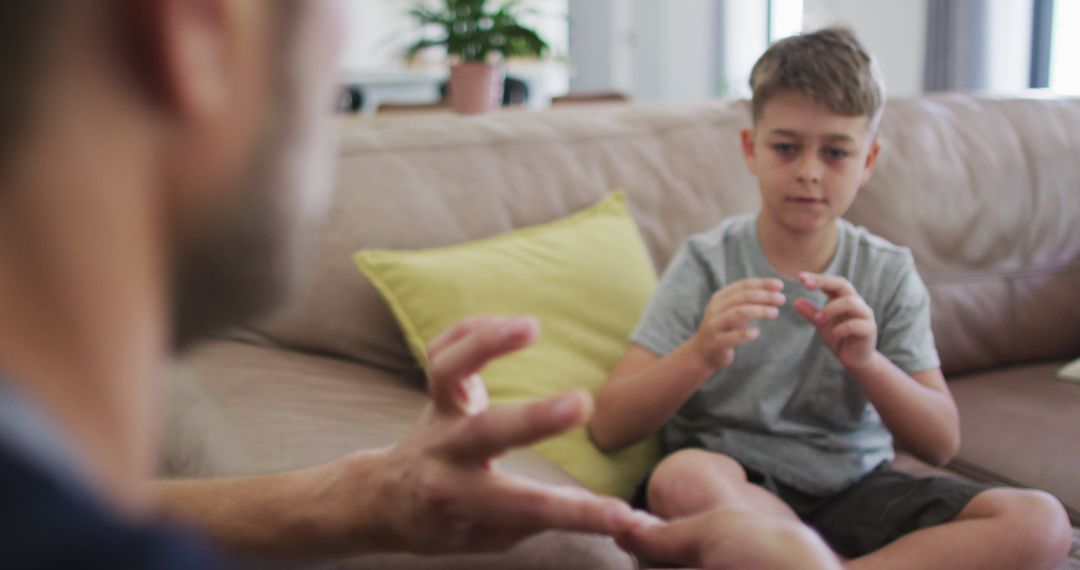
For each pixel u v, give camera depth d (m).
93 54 0.20
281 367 1.25
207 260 0.25
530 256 1.39
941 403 1.27
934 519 1.14
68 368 0.20
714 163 1.64
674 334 1.33
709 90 7.56
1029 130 1.89
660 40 7.71
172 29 0.20
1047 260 1.83
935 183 1.76
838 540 1.22
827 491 1.26
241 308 0.27
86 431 0.20
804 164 1.28
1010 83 4.64
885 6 5.48
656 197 1.59
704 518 0.64
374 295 1.36
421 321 1.31
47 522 0.16
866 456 1.30
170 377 1.16
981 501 1.11
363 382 1.27
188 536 0.18
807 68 1.27
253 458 0.96
